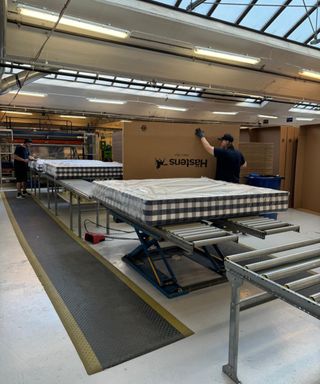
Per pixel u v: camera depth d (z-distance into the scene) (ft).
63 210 19.61
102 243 12.69
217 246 11.05
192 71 26.25
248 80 29.81
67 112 38.50
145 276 9.14
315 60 27.61
